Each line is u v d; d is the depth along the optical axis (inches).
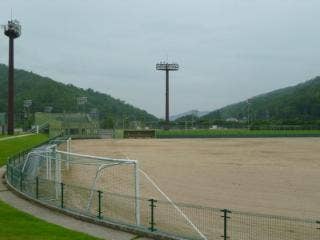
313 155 2551.7
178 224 826.2
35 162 1280.8
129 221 803.4
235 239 730.8
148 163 2111.2
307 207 1042.7
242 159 2308.1
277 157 2426.2
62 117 5103.3
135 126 6176.2
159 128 6058.1
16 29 4281.5
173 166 1961.1
